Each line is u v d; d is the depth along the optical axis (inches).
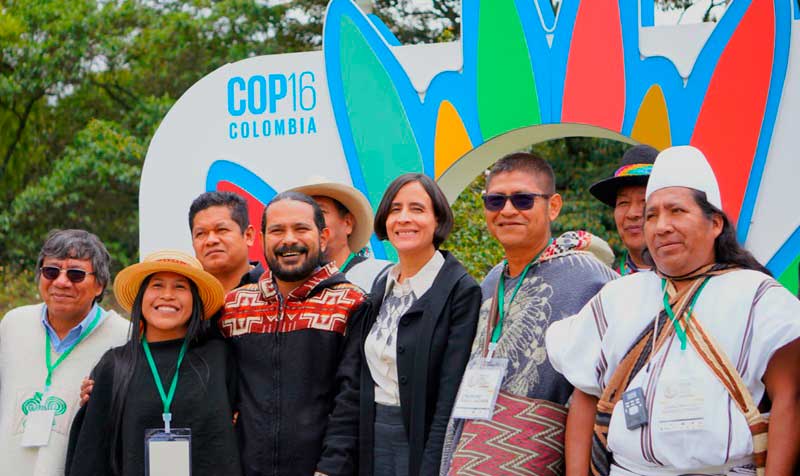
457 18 579.2
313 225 147.9
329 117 226.8
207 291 149.4
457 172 221.6
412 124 219.1
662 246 118.4
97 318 164.2
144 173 238.2
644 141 201.2
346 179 225.1
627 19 202.4
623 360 119.1
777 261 191.3
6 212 581.6
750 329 112.2
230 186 233.8
